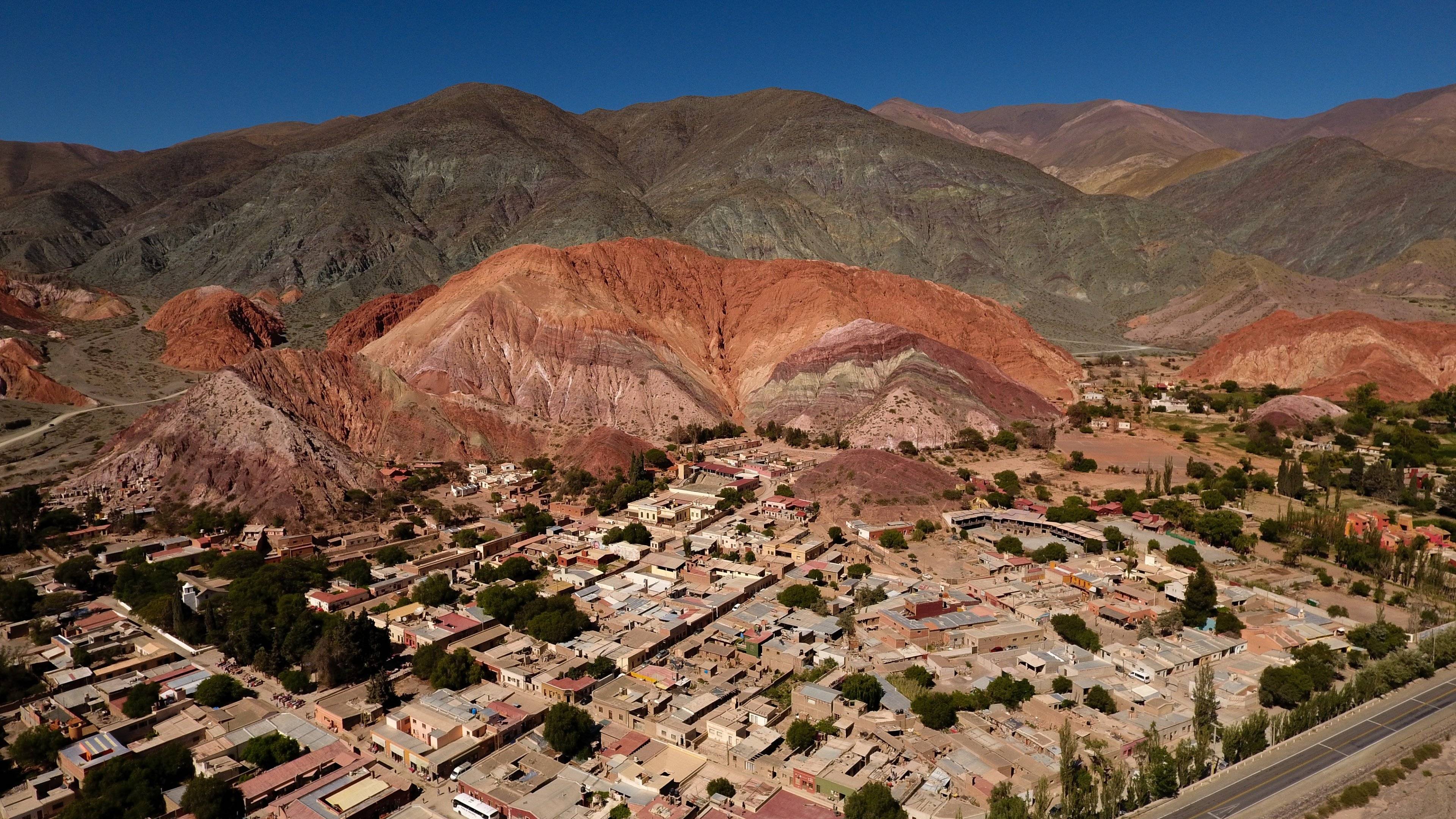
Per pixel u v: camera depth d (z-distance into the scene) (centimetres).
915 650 13950
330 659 13062
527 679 12938
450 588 16088
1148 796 10519
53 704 12394
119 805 10081
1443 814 10388
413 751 11188
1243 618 15112
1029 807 10038
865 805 9831
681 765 11031
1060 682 12588
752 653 13862
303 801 10244
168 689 12744
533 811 10062
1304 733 12044
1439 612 15650
